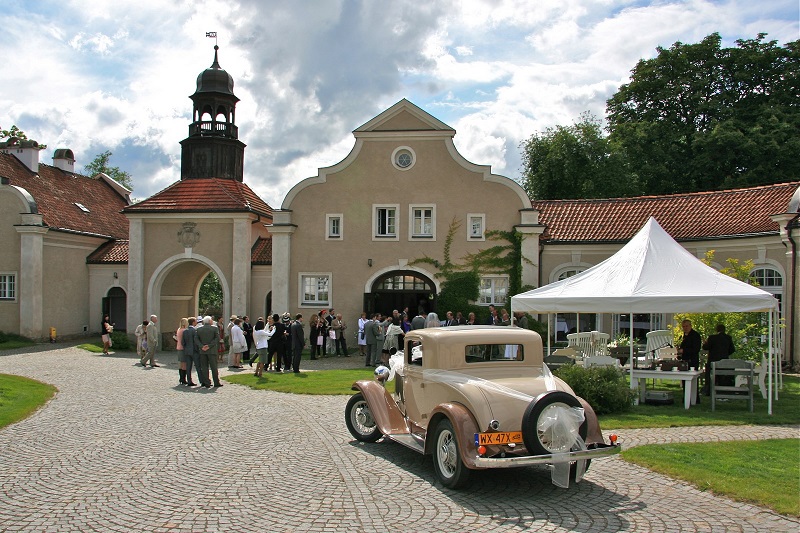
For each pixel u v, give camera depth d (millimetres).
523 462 7445
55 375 20281
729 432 11242
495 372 9094
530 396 8109
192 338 17766
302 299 29094
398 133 28766
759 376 14844
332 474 8711
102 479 8391
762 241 23703
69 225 34375
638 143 40562
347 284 28891
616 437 8016
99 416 13086
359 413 10961
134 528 6613
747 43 39781
